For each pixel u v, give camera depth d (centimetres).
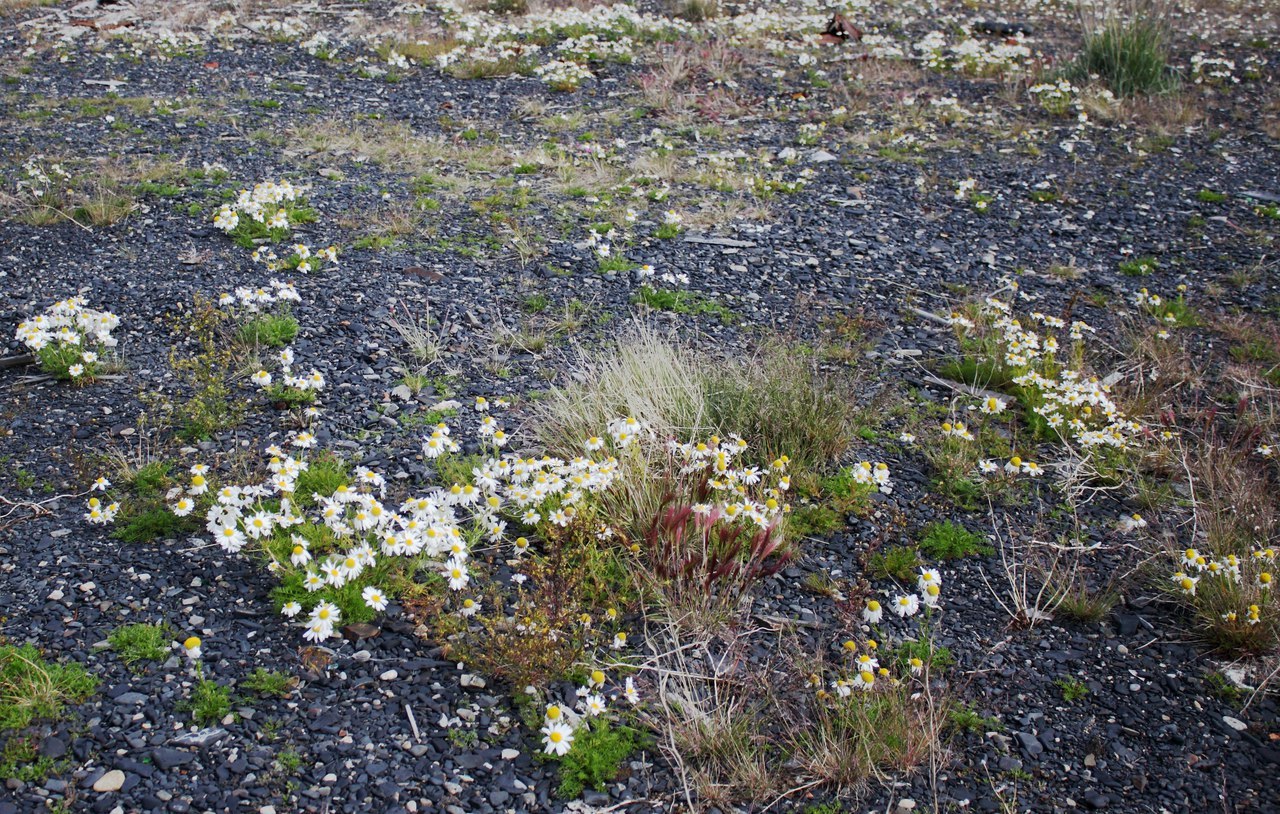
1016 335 569
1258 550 411
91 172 794
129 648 338
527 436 474
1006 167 923
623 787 306
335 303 602
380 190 792
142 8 1375
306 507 414
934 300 661
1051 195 854
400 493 428
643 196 809
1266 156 959
